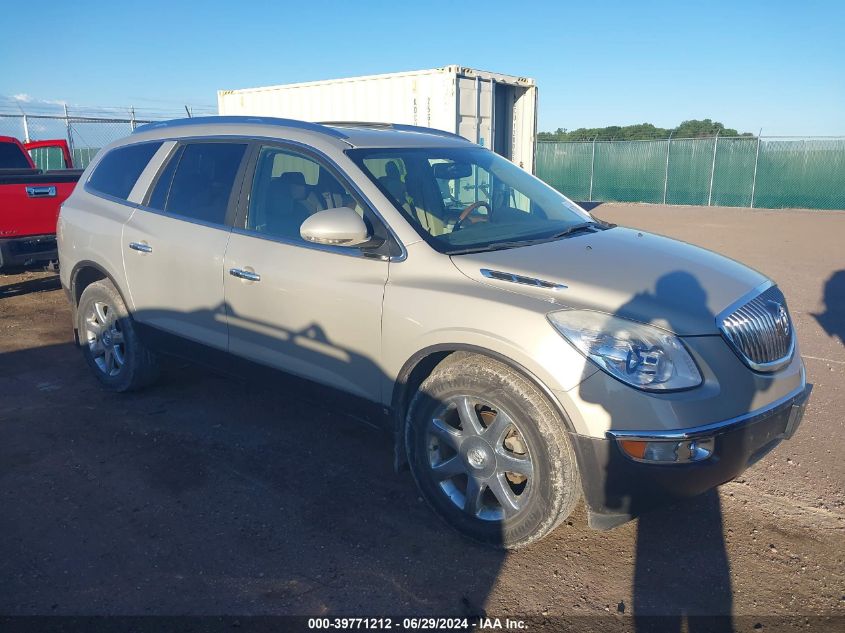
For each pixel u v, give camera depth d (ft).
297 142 13.67
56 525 11.79
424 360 11.57
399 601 10.02
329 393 12.92
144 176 16.37
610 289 10.44
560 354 9.84
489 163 15.40
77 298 18.15
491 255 11.48
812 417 16.61
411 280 11.49
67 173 27.91
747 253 44.19
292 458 14.30
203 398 17.44
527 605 9.99
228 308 14.16
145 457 14.28
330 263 12.48
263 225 13.82
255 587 10.27
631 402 9.57
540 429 10.09
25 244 26.32
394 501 12.68
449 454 11.68
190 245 14.69
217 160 14.99
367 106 39.40
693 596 10.23
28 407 16.81
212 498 12.71
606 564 10.96
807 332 24.43
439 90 35.83
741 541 11.59
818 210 81.92
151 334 16.07
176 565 10.75
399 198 12.45
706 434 9.68
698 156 91.09
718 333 10.18
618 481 9.74
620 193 98.68
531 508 10.44
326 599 10.03
